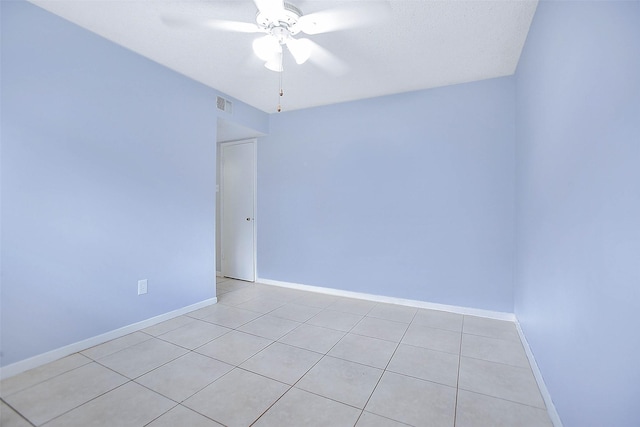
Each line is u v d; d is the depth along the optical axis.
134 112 2.39
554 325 1.44
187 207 2.85
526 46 2.11
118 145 2.29
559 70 1.35
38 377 1.74
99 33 2.14
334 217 3.56
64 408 1.48
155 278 2.58
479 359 2.01
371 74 2.72
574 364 1.17
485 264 2.83
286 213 3.88
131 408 1.49
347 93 3.21
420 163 3.09
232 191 4.35
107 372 1.81
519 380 1.77
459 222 2.92
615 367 0.85
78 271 2.06
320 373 1.83
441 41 2.17
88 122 2.10
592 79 1.00
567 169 1.25
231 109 3.34
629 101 0.77
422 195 3.08
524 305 2.25
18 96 1.78
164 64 2.59
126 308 2.36
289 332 2.45
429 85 2.97
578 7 1.12
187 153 2.84
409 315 2.86
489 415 1.46
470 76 2.76
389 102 3.23
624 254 0.80
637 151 0.73
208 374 1.80
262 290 3.74
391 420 1.42
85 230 2.10
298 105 3.62
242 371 1.84
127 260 2.36
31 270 1.84
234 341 2.27
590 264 1.03
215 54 2.42
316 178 3.66
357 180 3.41
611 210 0.88
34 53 1.83
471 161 2.87
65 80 1.98
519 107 2.44
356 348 2.17
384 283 3.28
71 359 1.96
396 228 3.21
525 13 1.85
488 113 2.80
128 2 1.81
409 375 1.81
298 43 1.89
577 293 1.15
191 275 2.91
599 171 0.95
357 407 1.52
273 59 2.08
